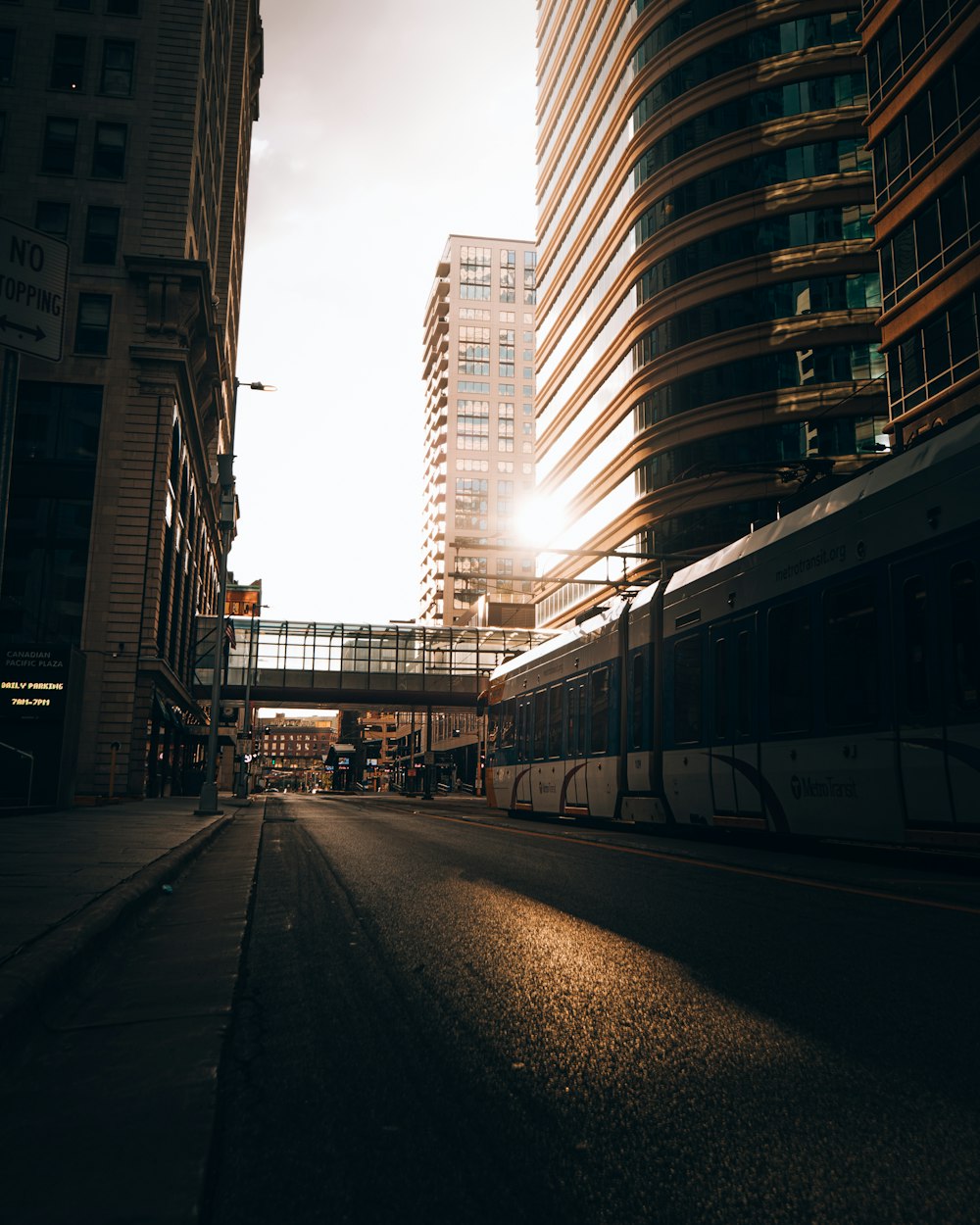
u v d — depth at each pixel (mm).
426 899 7965
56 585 35000
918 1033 3941
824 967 5172
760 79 46000
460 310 161750
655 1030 4027
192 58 39875
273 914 7363
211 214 49125
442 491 158625
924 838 9758
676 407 46875
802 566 12242
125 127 38906
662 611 16641
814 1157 2742
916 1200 2484
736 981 4875
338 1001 4586
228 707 66688
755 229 45094
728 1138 2889
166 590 38812
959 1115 3045
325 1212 2428
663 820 16047
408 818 24422
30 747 23484
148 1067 3562
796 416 42344
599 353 57500
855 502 11281
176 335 37281
